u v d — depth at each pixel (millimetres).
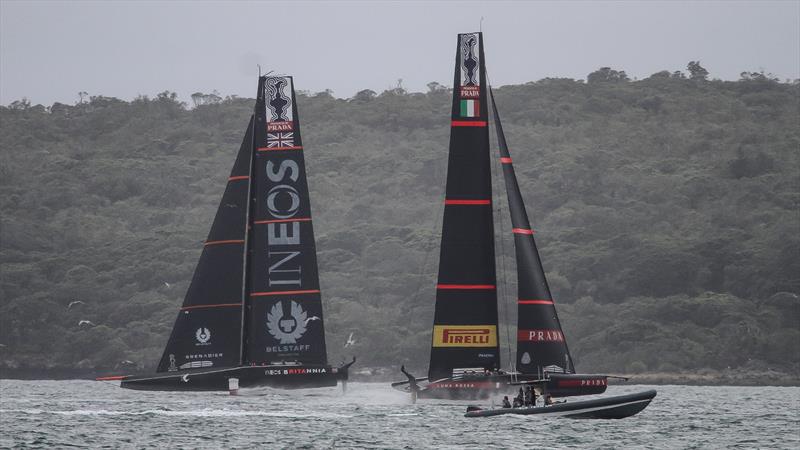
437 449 183625
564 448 185875
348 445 188375
